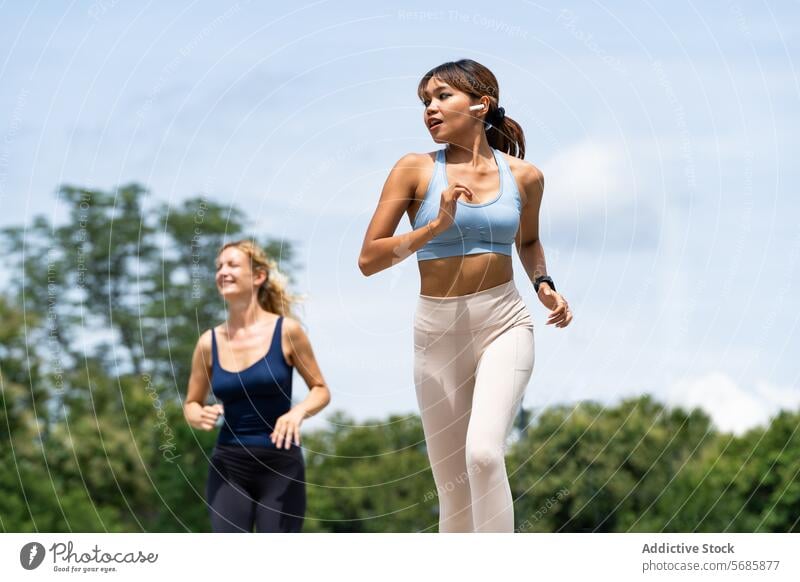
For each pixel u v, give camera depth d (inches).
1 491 1253.1
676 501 1312.7
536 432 1317.7
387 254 246.7
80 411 1391.5
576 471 1311.5
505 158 264.1
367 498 1401.3
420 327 260.1
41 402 1391.5
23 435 1339.8
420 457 1444.4
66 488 1323.8
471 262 252.5
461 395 260.4
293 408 276.1
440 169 255.8
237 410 273.7
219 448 273.4
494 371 248.5
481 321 253.8
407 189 256.1
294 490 272.7
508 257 258.2
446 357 258.4
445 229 241.4
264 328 278.8
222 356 277.3
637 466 1318.9
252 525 272.7
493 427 240.5
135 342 1469.0
